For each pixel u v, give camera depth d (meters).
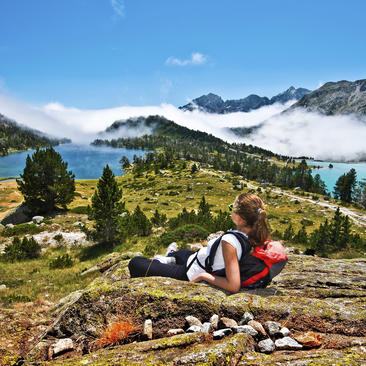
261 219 2.85
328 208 85.31
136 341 2.61
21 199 83.06
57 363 2.11
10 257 25.00
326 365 1.80
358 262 4.87
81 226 32.66
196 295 2.88
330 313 2.63
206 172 153.62
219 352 1.95
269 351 2.11
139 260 3.65
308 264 4.68
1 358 2.52
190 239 27.77
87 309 3.00
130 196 99.81
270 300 2.86
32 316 3.62
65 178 46.50
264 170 179.12
